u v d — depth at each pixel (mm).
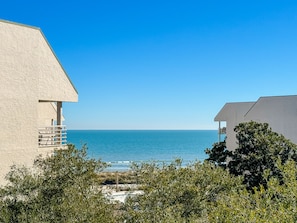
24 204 10219
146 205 10188
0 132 17250
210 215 7102
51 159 11789
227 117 30281
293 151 17938
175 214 9477
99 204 10422
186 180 11164
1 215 9734
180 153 93562
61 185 10656
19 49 18188
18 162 17844
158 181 10633
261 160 18000
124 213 10445
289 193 6660
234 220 5945
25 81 18422
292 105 25859
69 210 9789
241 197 7109
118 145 119812
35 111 18828
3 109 17406
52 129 21016
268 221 5680
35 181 10688
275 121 26547
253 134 19031
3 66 17453
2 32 17469
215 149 20578
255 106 27703
